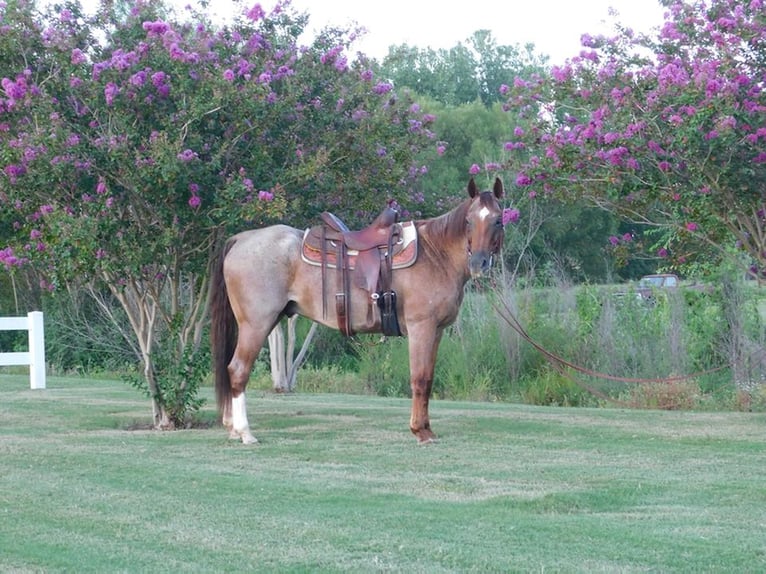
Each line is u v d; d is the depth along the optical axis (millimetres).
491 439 10672
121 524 6719
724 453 9688
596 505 7305
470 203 10047
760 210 11227
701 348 18578
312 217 12453
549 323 19844
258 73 11594
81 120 11188
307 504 7316
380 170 12703
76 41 11305
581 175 11227
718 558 5848
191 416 12508
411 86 48219
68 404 14906
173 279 11898
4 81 10438
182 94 10977
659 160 10602
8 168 10562
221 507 7223
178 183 10461
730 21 10391
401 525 6648
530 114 11773
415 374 10359
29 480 8281
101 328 24766
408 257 10234
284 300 10633
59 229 10547
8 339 26531
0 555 5949
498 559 5816
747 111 10109
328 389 20750
